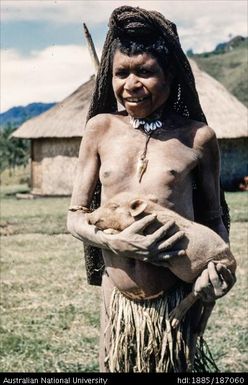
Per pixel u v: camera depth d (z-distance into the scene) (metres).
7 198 29.58
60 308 8.30
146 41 3.37
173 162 3.38
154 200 3.27
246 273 10.13
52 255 12.35
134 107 3.39
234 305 8.19
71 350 6.64
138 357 3.45
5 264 11.45
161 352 3.41
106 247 3.28
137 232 3.14
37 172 31.38
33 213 20.52
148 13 3.35
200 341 3.83
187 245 3.19
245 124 30.19
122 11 3.41
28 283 9.81
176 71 3.50
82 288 9.45
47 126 30.50
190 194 3.48
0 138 54.97
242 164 29.97
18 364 6.19
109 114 3.63
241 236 13.97
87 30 3.87
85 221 3.44
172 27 3.46
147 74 3.35
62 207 22.91
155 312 3.44
